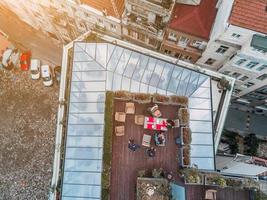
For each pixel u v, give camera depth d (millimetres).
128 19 45156
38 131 58844
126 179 33844
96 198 32281
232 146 57812
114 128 34750
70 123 34625
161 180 32375
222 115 39375
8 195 56438
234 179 32781
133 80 35875
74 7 46938
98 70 35844
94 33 39719
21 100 60531
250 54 40188
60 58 62719
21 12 57531
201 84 36219
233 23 36844
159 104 35688
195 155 34438
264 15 36406
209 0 41750
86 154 33500
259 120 60500
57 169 35812
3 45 63312
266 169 40656
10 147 58531
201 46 45344
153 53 39188
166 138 34875
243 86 51125
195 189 32969
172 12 42656
